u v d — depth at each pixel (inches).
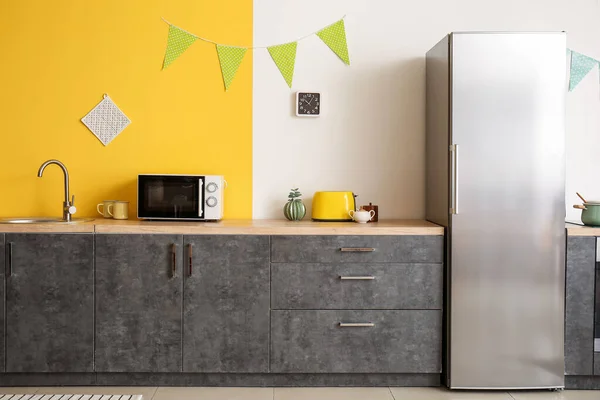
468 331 111.3
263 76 130.6
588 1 131.0
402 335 113.2
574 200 131.4
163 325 112.4
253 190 131.2
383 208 131.7
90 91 130.2
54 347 112.0
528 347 111.5
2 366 111.7
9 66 129.5
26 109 129.8
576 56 131.6
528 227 110.5
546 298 111.2
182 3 130.2
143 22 130.0
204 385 114.7
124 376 114.3
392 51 131.2
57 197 130.6
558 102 109.8
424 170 131.2
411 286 112.9
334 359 113.0
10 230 111.1
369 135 131.3
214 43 130.4
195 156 130.6
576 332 112.4
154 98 130.5
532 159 110.1
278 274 112.3
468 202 110.4
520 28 131.0
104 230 111.9
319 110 130.0
